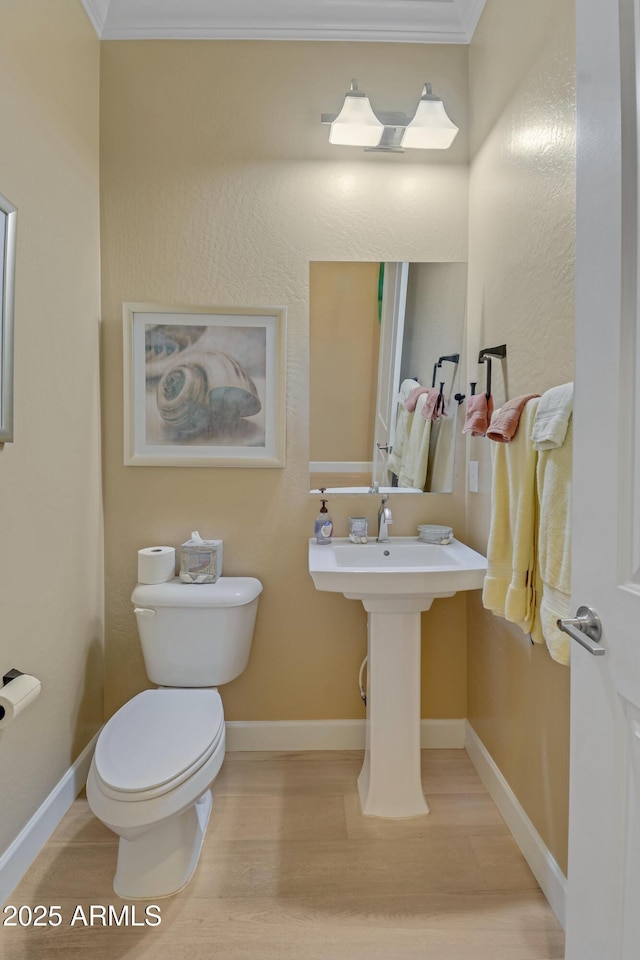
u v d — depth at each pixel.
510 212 1.59
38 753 1.49
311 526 2.00
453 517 2.03
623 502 0.79
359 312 1.99
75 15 1.71
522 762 1.50
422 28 1.95
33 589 1.47
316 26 1.92
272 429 1.97
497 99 1.69
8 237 1.30
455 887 1.37
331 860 1.45
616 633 0.79
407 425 2.01
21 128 1.39
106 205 1.92
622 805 0.79
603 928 0.83
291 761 1.94
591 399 0.86
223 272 1.95
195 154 1.93
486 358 1.75
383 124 1.79
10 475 1.35
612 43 0.79
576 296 0.90
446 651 2.04
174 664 1.77
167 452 1.95
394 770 1.66
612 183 0.79
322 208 1.96
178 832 1.36
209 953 1.19
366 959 1.18
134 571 1.97
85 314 1.80
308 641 2.01
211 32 1.92
